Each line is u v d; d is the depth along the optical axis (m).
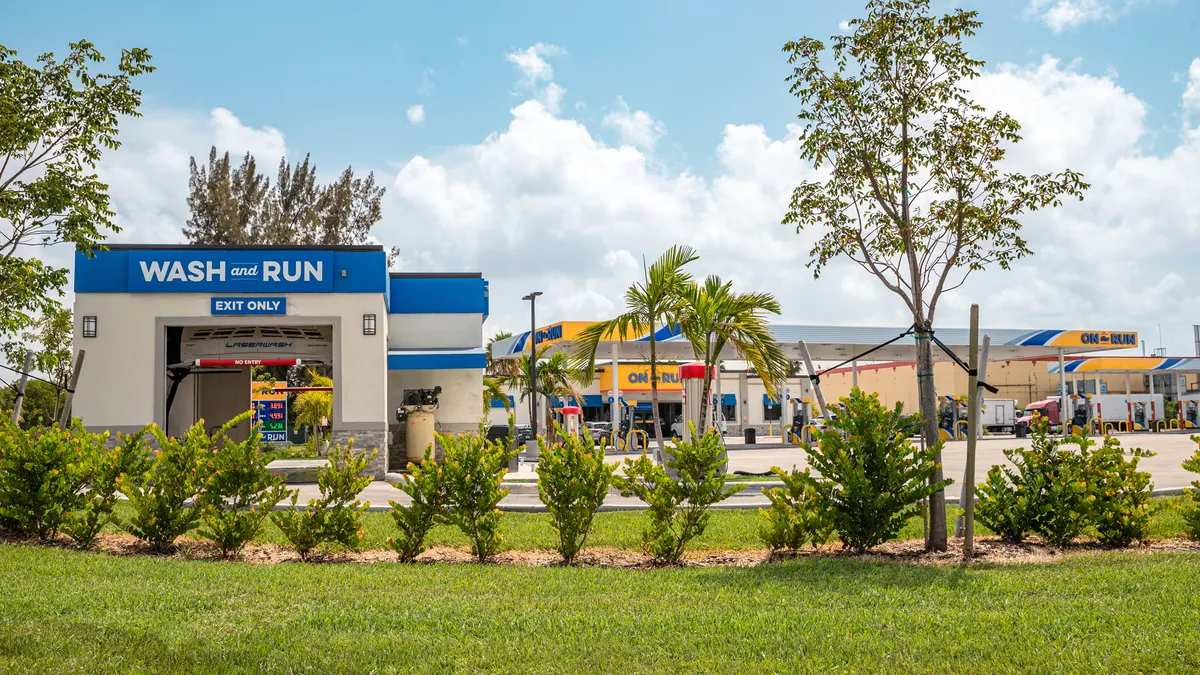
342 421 20.16
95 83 15.06
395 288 23.69
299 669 5.33
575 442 9.66
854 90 10.12
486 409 30.22
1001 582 7.61
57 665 5.30
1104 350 46.62
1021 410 55.50
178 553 10.03
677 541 9.62
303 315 20.25
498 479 9.73
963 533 10.59
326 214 55.03
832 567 8.64
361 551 10.31
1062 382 46.09
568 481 9.53
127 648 5.67
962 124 9.87
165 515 10.02
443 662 5.45
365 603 7.06
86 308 19.62
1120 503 10.16
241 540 9.78
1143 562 8.54
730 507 14.03
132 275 19.73
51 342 25.27
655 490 9.52
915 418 9.56
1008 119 9.81
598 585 7.89
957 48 9.77
